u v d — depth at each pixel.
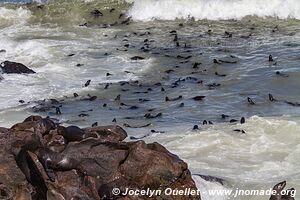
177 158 25.08
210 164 30.64
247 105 41.62
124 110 41.97
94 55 58.56
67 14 78.94
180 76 50.31
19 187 23.62
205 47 59.22
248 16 73.81
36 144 24.66
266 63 51.94
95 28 72.44
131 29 70.94
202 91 45.62
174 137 34.84
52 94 47.03
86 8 79.12
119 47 61.28
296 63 51.28
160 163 24.41
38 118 27.38
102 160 24.66
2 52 60.06
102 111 41.91
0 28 75.12
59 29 72.50
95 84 49.44
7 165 23.98
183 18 75.56
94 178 24.42
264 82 46.78
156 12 76.56
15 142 24.61
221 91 45.28
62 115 41.22
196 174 28.50
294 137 33.91
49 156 24.52
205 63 53.38
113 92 47.00
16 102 45.03
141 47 60.62
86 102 44.62
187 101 43.31
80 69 54.06
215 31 67.12
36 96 46.59
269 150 32.41
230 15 74.31
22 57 58.38
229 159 31.36
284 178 28.39
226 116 38.97
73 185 24.00
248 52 56.19
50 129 26.19
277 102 42.03
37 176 23.91
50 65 55.38
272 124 35.72
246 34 64.38
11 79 51.09
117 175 24.44
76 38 66.62
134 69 53.34
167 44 61.59
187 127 37.03
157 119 39.31
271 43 59.34
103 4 79.19
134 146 25.02
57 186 23.80
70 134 25.58
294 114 38.84
